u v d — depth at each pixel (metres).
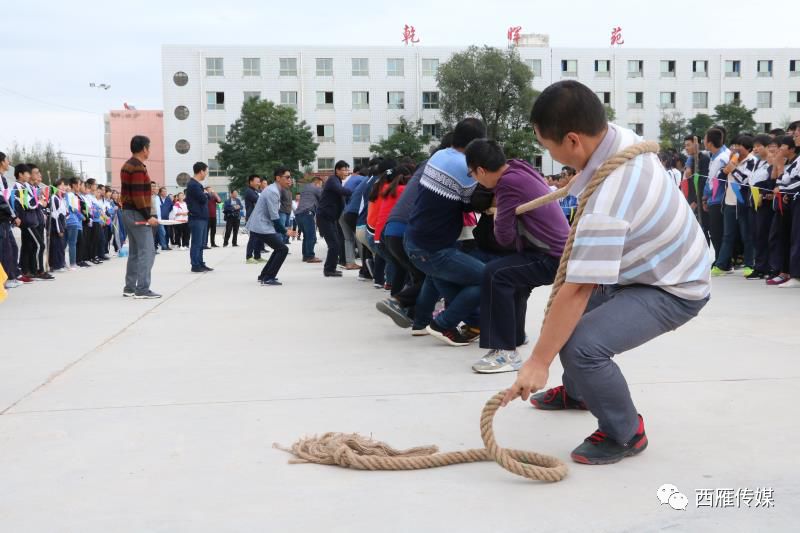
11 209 8.66
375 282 8.34
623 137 2.44
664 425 2.96
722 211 8.70
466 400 3.45
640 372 3.85
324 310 6.58
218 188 57.09
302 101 57.25
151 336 5.32
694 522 2.08
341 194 9.45
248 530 2.09
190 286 8.75
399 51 57.97
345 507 2.24
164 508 2.25
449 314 4.70
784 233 7.34
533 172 3.93
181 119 56.62
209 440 2.90
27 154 64.56
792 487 2.32
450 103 52.56
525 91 51.31
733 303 6.25
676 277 2.49
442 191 4.38
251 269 11.16
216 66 56.62
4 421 3.19
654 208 2.39
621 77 60.34
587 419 3.12
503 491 2.35
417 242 4.56
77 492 2.39
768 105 61.72
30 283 9.38
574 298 2.35
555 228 3.89
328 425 3.08
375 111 58.06
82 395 3.62
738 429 2.89
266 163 49.56
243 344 4.96
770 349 4.37
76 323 5.97
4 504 2.30
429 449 2.70
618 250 2.31
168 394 3.62
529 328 5.37
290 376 3.98
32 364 4.38
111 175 68.38
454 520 2.13
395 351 4.68
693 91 61.22
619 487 2.35
